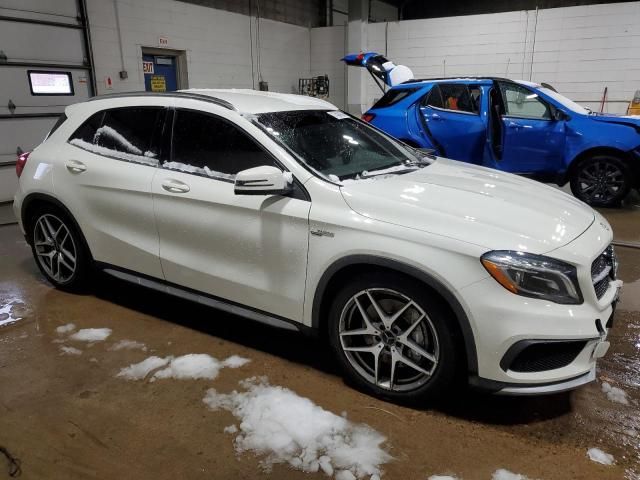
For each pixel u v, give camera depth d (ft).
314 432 7.23
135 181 9.98
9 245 16.71
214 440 7.09
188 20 31.35
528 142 20.88
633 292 12.47
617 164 20.10
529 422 7.48
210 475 6.46
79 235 11.35
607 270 7.70
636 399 8.05
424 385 7.45
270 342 9.93
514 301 6.63
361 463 6.64
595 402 7.98
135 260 10.38
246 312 9.09
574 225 7.71
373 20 45.55
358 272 7.74
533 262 6.68
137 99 10.59
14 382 8.55
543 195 8.91
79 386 8.42
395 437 7.14
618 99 31.60
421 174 9.41
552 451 6.88
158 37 29.66
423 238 7.06
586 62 31.96
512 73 34.32
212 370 8.89
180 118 9.78
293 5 40.11
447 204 7.69
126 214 10.23
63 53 24.71
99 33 26.43
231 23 34.37
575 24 31.65
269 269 8.53
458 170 10.18
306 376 8.71
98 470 6.56
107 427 7.38
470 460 6.71
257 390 8.27
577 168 20.89
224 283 9.13
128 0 27.63
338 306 7.99
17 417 7.63
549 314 6.61
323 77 41.27
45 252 12.39
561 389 6.89
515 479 6.37
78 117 11.47
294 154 8.54
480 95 20.62
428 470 6.52
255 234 8.52
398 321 7.66
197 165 9.41
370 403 7.92
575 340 6.72
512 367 6.84
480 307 6.70
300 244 8.06
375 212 7.55
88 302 11.83
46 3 23.61
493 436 7.18
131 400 8.02
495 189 8.73
